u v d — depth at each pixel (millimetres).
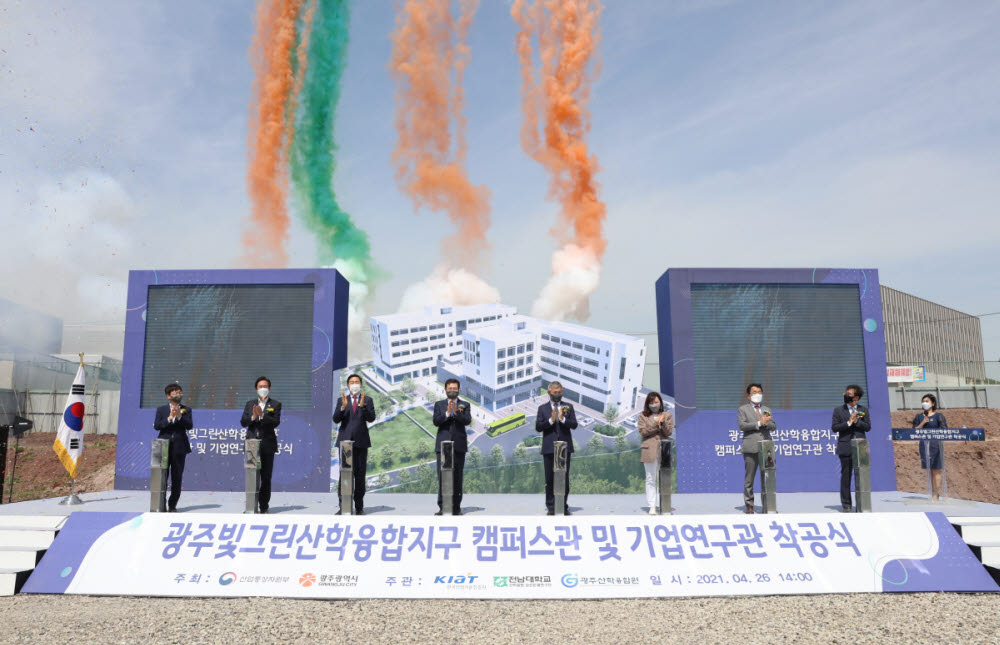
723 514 7617
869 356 10719
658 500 8406
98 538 7121
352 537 7133
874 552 7137
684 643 5254
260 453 8047
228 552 6988
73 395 9117
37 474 21438
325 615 6055
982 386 33469
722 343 10680
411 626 5723
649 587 6750
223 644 5215
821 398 10570
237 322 10781
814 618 5945
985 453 24406
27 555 7020
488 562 6910
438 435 7805
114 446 25094
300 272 10844
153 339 10727
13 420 26531
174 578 6770
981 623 5789
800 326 10773
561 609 6293
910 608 6277
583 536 7172
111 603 6398
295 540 7094
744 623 5797
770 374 10602
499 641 5305
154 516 7324
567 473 7875
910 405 32906
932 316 52000
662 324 11445
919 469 24375
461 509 8453
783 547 7145
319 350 10617
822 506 8758
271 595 6629
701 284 10789
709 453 10352
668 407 10938
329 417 10438
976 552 7332
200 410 10453
